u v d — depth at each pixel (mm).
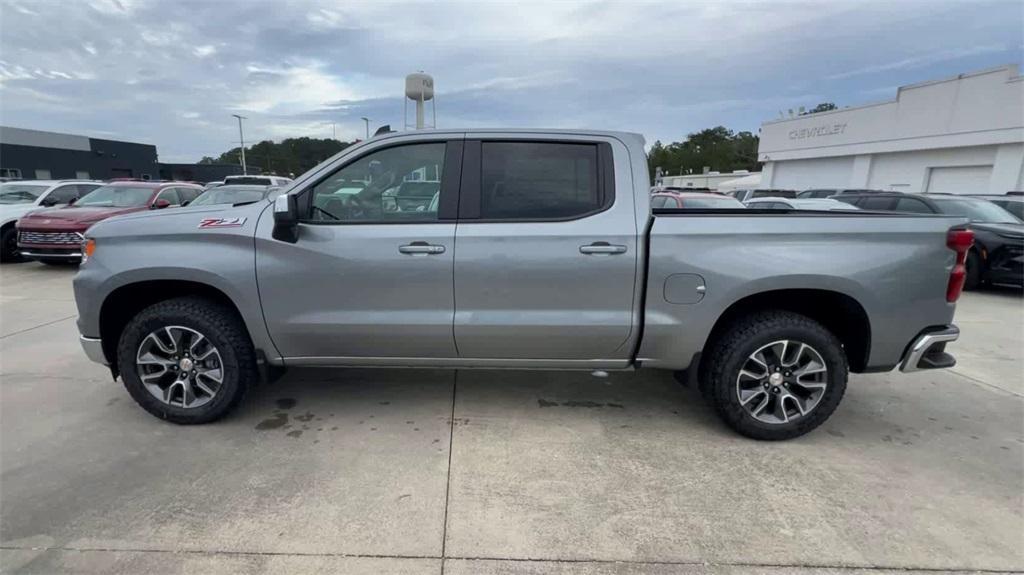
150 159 43938
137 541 2373
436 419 3623
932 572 2268
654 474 2977
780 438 3348
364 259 3174
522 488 2826
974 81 18500
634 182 3246
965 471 3064
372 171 3277
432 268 3176
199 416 3402
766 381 3285
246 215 3268
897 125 21625
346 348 3355
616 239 3148
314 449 3193
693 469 3033
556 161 3268
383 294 3219
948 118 19547
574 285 3184
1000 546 2428
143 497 2689
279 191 3305
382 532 2463
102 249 3293
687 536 2471
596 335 3242
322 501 2684
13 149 34031
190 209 3449
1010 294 8859
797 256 3111
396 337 3285
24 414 3598
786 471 3027
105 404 3762
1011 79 17312
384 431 3438
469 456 3141
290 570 2223
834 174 25625
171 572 2197
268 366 3461
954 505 2734
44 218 9203
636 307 3219
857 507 2701
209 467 2975
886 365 3279
